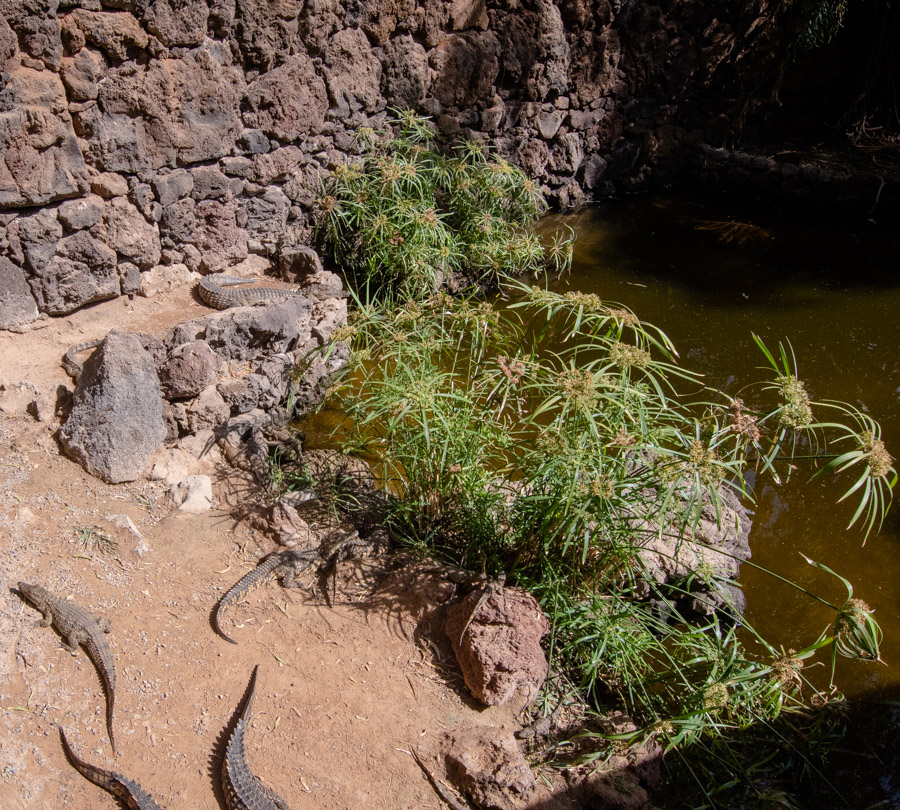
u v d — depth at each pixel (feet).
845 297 30.42
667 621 18.07
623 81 36.55
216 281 24.30
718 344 27.25
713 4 36.58
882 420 23.94
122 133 21.62
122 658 14.67
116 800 12.67
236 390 20.90
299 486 19.43
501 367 16.58
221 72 23.48
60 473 17.93
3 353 20.08
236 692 14.49
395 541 18.15
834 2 35.09
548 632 15.75
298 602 16.39
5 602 14.99
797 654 15.30
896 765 15.28
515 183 30.83
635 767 14.44
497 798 13.38
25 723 13.39
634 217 36.55
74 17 19.83
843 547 19.88
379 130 29.50
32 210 20.52
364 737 14.11
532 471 16.20
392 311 23.45
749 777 14.73
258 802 12.62
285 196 26.76
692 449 14.55
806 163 37.09
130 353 18.69
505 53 32.27
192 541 17.29
